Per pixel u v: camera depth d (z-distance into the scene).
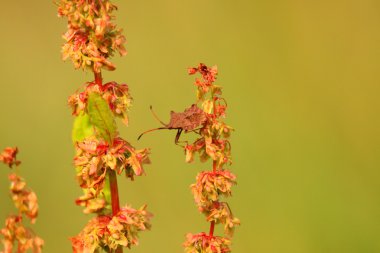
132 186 0.66
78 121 0.42
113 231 0.41
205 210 0.42
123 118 0.41
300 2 0.73
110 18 0.41
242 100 0.70
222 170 0.42
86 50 0.40
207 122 0.41
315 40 0.73
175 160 0.69
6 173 0.69
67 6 0.41
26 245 0.39
